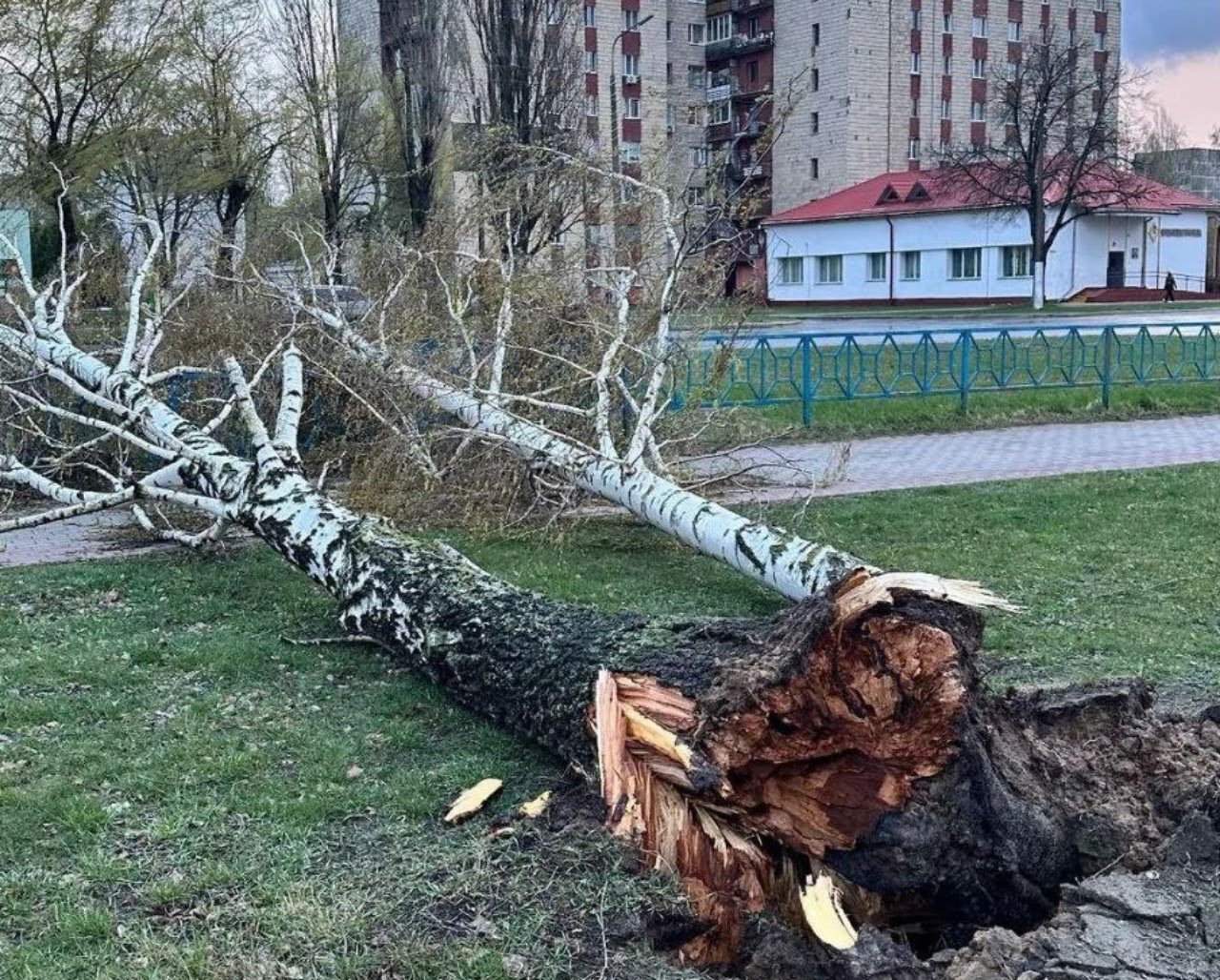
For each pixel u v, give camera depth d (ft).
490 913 11.84
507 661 16.19
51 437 35.94
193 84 70.59
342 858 13.11
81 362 31.63
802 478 37.68
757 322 48.16
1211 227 176.65
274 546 22.74
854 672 12.18
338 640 20.57
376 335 34.40
